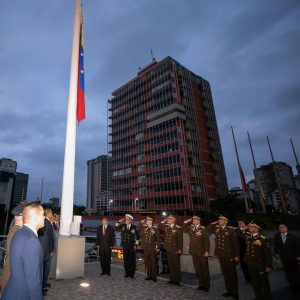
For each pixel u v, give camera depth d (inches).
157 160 2925.7
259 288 236.2
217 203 2258.9
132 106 3457.2
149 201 2874.0
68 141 348.2
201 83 3403.1
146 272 344.8
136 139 3260.3
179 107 2886.3
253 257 239.8
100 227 344.5
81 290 248.8
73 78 371.6
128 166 3257.9
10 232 150.9
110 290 252.1
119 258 505.7
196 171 2736.2
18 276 92.9
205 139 3097.9
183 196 2573.8
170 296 239.5
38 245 98.0
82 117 380.8
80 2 407.5
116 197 3307.1
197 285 292.0
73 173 342.6
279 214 1877.5
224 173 3102.9
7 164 4436.5
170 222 314.0
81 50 407.8
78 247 312.3
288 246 285.6
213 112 3388.3
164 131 2942.9
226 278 252.7
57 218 357.1
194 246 282.4
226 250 256.5
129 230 331.3
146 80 3348.9
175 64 3149.6
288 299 242.2
